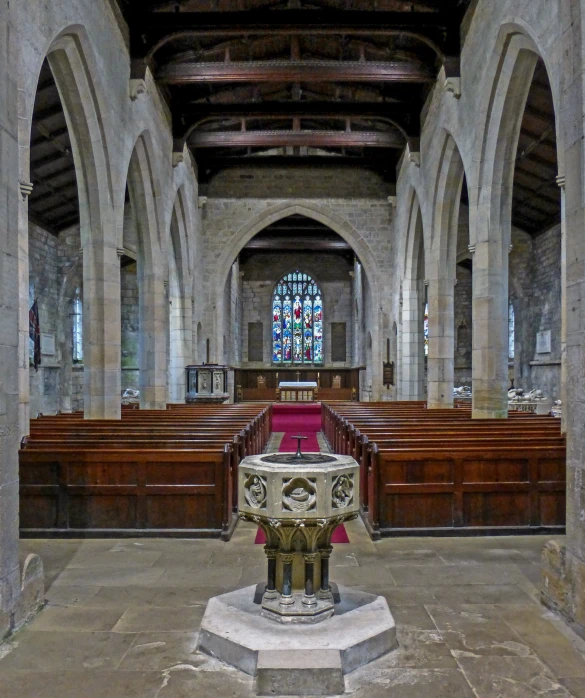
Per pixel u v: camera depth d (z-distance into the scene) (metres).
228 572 4.95
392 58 14.27
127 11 11.30
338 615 3.69
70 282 18.92
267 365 31.22
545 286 19.78
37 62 7.20
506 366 10.71
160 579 4.78
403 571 4.98
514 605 4.23
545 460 6.17
